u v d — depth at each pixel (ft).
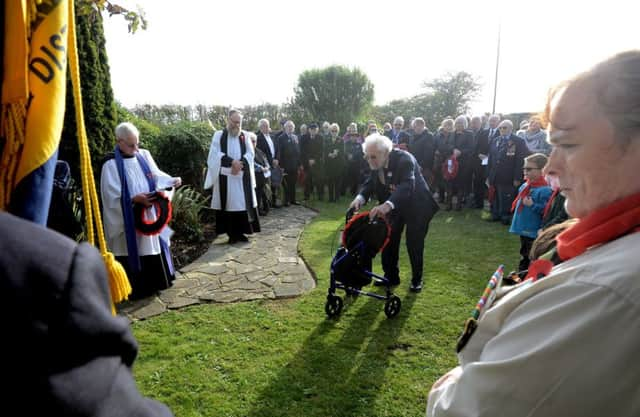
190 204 20.99
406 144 32.71
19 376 1.36
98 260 1.79
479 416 2.50
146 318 11.80
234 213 19.84
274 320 11.59
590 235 2.56
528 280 3.08
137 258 12.85
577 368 2.16
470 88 84.38
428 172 29.96
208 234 21.83
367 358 9.64
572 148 2.64
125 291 3.76
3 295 1.39
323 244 19.52
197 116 41.86
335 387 8.58
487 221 24.86
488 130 27.73
